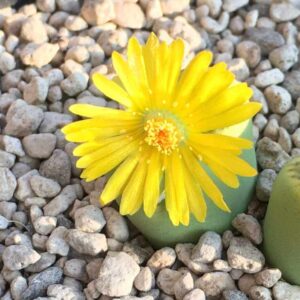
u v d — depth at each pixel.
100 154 0.09
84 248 0.10
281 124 0.11
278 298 0.09
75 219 0.10
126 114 0.09
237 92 0.09
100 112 0.09
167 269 0.10
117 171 0.09
